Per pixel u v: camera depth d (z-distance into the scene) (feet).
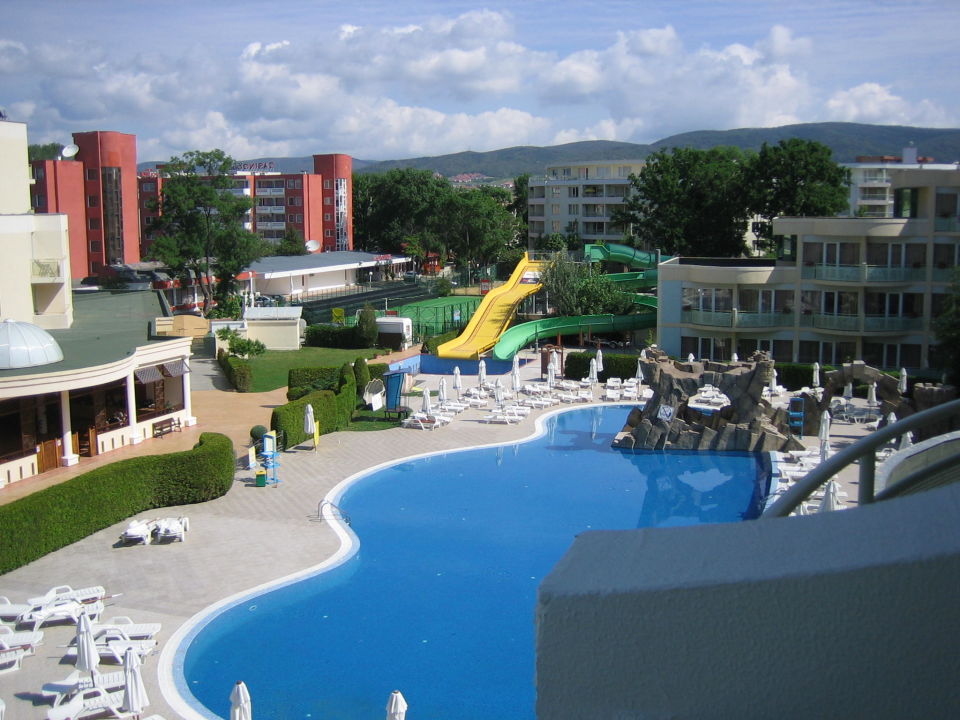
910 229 173.37
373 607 76.28
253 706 60.23
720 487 113.80
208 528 94.32
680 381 131.03
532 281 253.24
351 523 98.12
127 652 55.88
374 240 478.59
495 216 433.07
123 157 338.54
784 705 8.07
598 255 304.91
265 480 109.81
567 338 231.09
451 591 79.77
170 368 137.59
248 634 71.10
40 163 323.16
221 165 293.84
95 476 92.53
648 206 326.65
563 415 153.79
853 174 367.86
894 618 7.86
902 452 29.04
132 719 57.11
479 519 99.91
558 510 103.60
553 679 8.43
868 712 8.04
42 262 149.89
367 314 230.07
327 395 137.18
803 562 8.01
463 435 137.59
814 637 7.97
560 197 446.60
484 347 205.57
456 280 389.80
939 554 7.73
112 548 88.17
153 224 299.38
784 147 268.41
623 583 8.13
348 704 60.49
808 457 117.50
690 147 320.09
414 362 199.41
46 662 64.28
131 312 182.09
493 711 59.62
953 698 7.86
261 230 435.94
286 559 85.51
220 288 302.86
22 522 82.84
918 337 176.24
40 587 78.43
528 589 80.23
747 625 8.02
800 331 185.26
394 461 122.42
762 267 184.34
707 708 8.24
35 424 120.67
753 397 129.08
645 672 8.21
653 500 107.76
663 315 195.21
